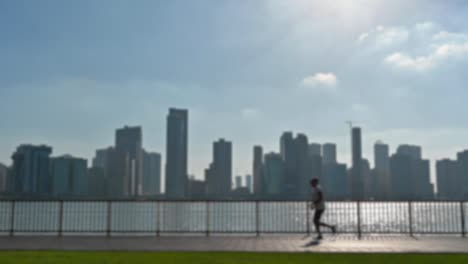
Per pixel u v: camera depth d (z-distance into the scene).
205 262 11.30
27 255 12.35
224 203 17.77
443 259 12.05
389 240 16.31
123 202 17.66
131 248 14.13
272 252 13.30
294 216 17.78
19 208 17.69
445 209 17.77
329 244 15.22
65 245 14.85
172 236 17.31
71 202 17.66
